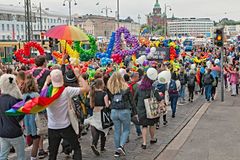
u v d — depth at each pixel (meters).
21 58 15.81
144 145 9.42
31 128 7.91
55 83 6.57
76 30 9.56
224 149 9.41
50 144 6.87
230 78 22.86
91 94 8.59
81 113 9.13
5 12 95.44
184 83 19.42
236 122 13.26
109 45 19.22
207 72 19.58
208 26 169.75
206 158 8.60
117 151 8.55
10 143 6.50
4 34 94.81
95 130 8.66
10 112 6.10
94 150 8.70
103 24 134.25
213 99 20.55
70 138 6.85
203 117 14.48
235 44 61.88
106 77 10.78
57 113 6.68
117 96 8.51
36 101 6.16
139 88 9.43
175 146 9.80
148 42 29.89
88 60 18.44
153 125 9.77
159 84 11.99
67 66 8.53
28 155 8.59
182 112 15.90
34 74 8.87
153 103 9.38
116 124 8.59
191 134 11.29
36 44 16.05
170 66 18.91
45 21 113.31
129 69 15.23
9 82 6.46
